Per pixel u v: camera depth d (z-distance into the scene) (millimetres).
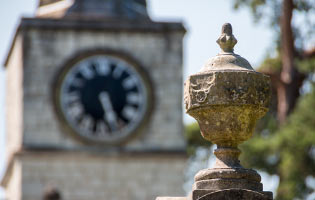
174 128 34688
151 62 34750
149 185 34438
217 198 8016
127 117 34375
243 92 8258
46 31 34469
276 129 31062
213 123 8406
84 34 34562
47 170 33938
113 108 34156
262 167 30875
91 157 34094
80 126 34094
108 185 34188
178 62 34906
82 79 34188
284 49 30375
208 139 8547
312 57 30359
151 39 34875
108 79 34281
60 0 35656
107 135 34250
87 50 34344
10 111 37125
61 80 34125
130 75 34469
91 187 34094
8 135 37375
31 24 34375
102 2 35281
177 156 34562
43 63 34344
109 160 34250
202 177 8305
